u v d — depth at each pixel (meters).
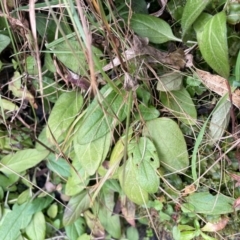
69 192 0.24
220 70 0.18
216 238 0.22
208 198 0.22
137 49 0.20
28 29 0.21
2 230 0.24
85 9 0.19
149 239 0.25
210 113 0.21
